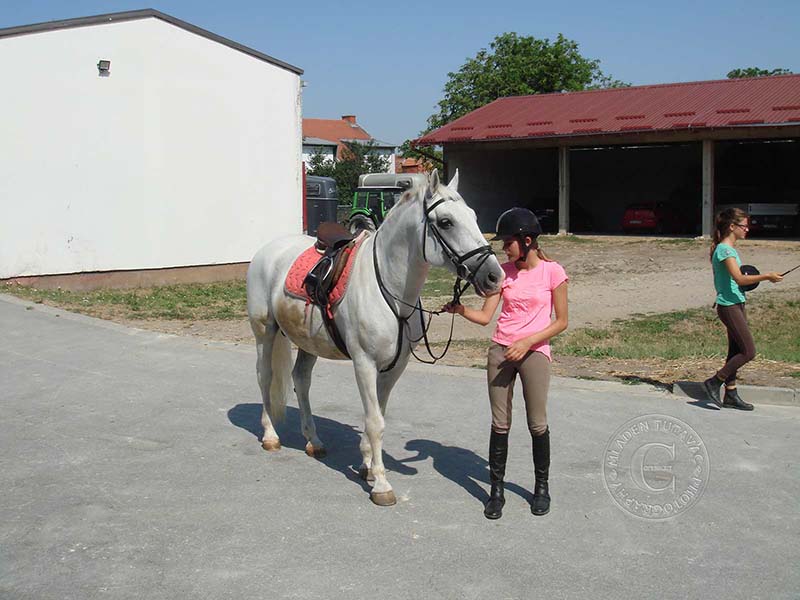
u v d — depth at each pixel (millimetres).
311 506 5492
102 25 18312
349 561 4656
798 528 5129
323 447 6566
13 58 17016
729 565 4621
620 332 13680
